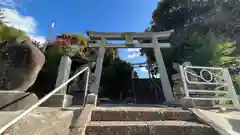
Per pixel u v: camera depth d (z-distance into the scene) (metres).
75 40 14.87
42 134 1.77
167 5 11.73
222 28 9.63
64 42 11.80
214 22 9.75
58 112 2.44
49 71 8.37
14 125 1.69
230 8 9.70
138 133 2.16
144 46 7.68
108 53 13.31
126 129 2.17
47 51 9.90
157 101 10.96
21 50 2.42
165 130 2.21
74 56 10.81
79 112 2.58
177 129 2.23
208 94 4.40
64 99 3.46
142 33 7.84
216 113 2.92
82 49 12.12
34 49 2.52
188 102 3.25
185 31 10.16
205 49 7.46
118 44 7.73
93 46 7.71
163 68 7.02
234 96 3.69
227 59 7.23
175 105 4.62
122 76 12.59
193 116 2.77
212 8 10.01
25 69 2.38
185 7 10.69
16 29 9.03
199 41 8.12
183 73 3.83
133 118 2.67
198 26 9.95
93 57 11.86
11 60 2.38
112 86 11.70
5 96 2.10
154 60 13.13
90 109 2.70
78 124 2.10
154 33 7.86
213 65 7.15
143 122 2.44
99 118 2.63
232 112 3.11
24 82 2.39
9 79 2.32
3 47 2.44
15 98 2.16
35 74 2.51
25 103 2.22
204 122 2.44
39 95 7.79
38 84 8.09
